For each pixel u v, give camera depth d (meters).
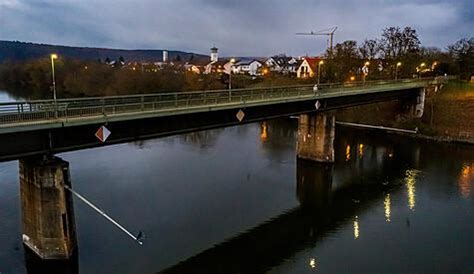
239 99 42.75
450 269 29.39
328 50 138.75
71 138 28.50
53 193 27.25
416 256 31.31
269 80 139.75
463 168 57.00
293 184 49.19
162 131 35.19
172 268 28.92
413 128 82.69
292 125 94.31
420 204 42.72
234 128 89.44
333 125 58.06
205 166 55.59
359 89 65.50
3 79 184.00
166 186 46.00
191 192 44.44
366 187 48.59
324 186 48.91
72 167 52.34
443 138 76.31
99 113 29.89
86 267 28.42
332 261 30.62
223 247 32.38
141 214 37.62
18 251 29.89
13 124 24.83
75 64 164.50
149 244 32.12
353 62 124.06
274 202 42.94
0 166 51.00
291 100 48.53
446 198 44.50
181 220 36.91
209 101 40.00
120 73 135.75
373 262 30.42
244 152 65.12
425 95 92.00
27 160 27.91
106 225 35.00
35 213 28.00
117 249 31.08
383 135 81.12
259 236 34.69
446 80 104.56
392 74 121.62
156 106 34.75
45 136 27.02
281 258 30.95
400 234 35.31
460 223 37.53
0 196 40.59
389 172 55.06
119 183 46.28
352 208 41.62
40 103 27.11
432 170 56.03
